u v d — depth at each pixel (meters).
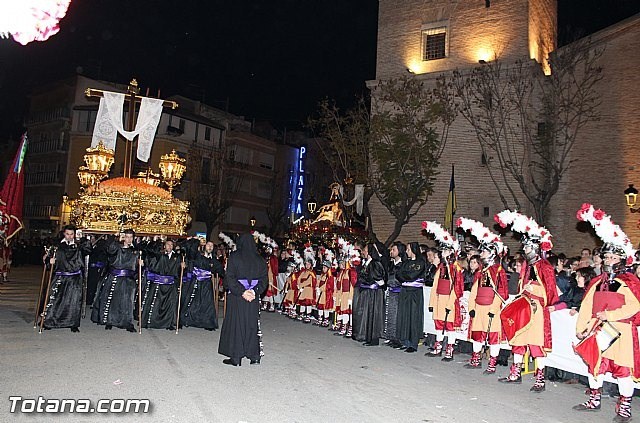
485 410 7.14
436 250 11.71
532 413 7.14
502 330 9.40
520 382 8.84
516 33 23.45
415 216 24.61
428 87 24.53
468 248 12.44
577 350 7.65
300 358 9.90
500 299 9.54
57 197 47.03
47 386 7.13
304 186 54.03
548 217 22.72
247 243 9.19
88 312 14.19
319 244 19.98
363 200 23.69
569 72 21.47
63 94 48.50
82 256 11.59
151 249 12.86
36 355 8.91
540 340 8.43
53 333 11.00
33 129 50.38
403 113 23.47
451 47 24.81
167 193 15.52
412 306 11.14
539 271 8.66
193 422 6.04
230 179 47.66
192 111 51.19
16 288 20.38
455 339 11.07
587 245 21.77
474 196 23.44
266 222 53.03
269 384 7.83
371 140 22.97
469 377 9.08
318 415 6.50
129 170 16.00
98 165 15.30
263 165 52.75
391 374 8.95
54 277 11.27
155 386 7.39
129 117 15.95
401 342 11.32
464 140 23.91
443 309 10.63
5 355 8.82
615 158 21.33
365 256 12.28
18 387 7.03
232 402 6.85
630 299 7.14
